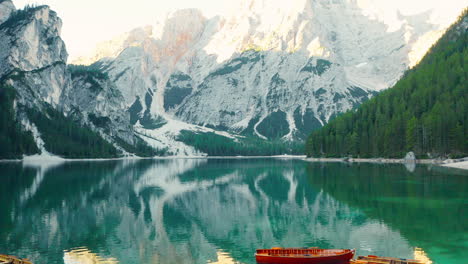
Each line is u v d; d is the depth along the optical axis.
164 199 89.19
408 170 148.50
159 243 53.69
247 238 55.94
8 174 146.88
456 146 179.12
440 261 45.31
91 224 64.50
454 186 101.06
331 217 67.94
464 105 183.88
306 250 45.88
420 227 60.25
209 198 90.44
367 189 98.44
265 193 97.25
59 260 46.91
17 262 41.94
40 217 69.50
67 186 111.31
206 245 52.84
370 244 52.09
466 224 61.69
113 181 126.62
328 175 137.12
